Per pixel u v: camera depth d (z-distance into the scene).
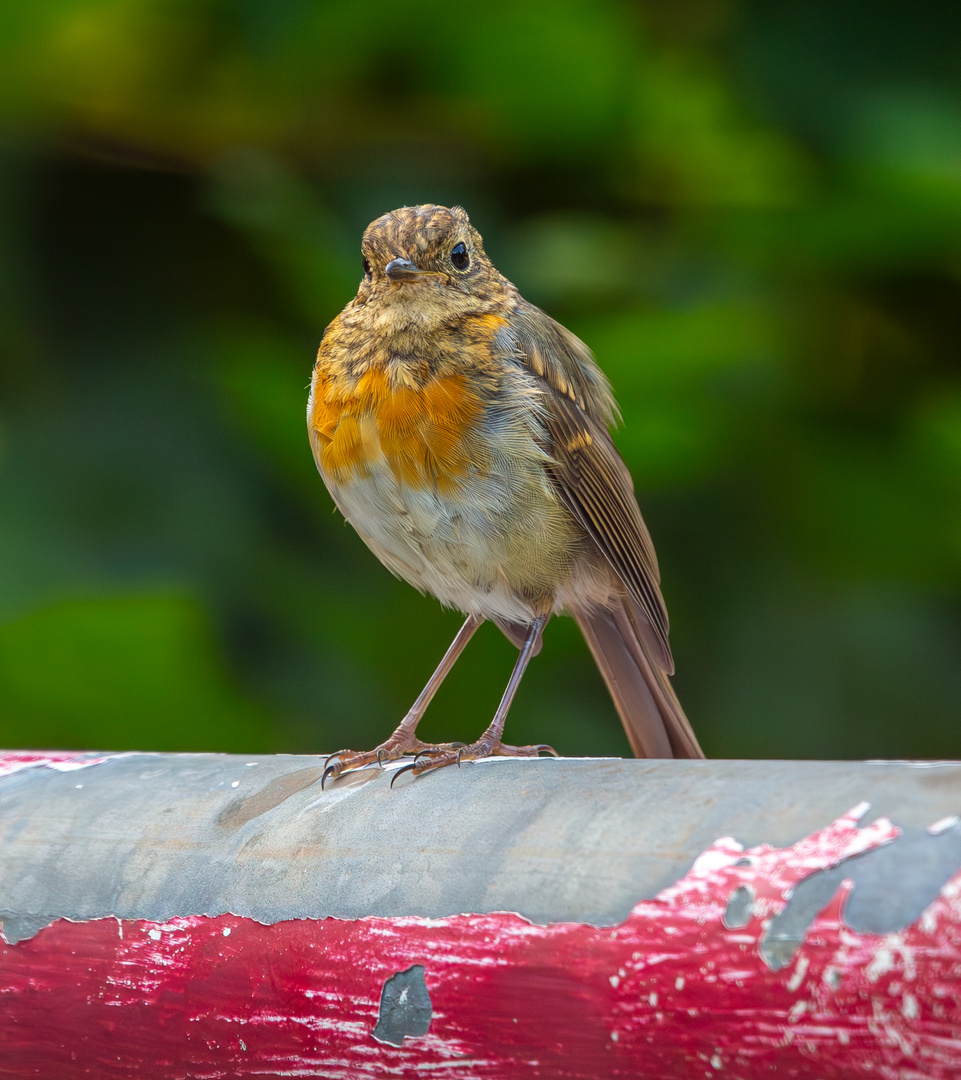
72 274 10.30
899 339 9.87
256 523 9.65
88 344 10.20
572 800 3.93
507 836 3.89
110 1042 4.34
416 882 3.94
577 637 9.48
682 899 3.47
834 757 9.88
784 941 3.29
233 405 9.27
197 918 4.25
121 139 10.34
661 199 10.18
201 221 10.38
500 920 3.73
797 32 9.99
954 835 3.23
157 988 4.26
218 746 8.71
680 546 9.91
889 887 3.21
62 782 4.93
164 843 4.48
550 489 7.48
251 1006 4.11
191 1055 4.20
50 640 8.34
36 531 9.39
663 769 3.98
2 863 4.61
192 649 8.51
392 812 4.18
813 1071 3.24
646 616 8.20
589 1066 3.57
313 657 9.38
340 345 7.52
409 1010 3.83
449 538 7.35
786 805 3.53
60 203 10.33
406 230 7.52
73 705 8.63
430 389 7.25
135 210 10.39
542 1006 3.63
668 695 8.18
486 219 10.24
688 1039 3.41
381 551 7.71
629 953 3.51
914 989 3.10
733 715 9.84
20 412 9.86
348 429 7.32
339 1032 3.96
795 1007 3.25
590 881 3.65
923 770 3.55
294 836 4.27
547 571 7.55
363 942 3.94
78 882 4.47
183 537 9.49
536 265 9.61
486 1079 3.74
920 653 10.04
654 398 8.81
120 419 9.84
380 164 10.38
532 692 9.66
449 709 9.54
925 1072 3.10
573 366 8.22
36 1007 4.43
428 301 7.41
